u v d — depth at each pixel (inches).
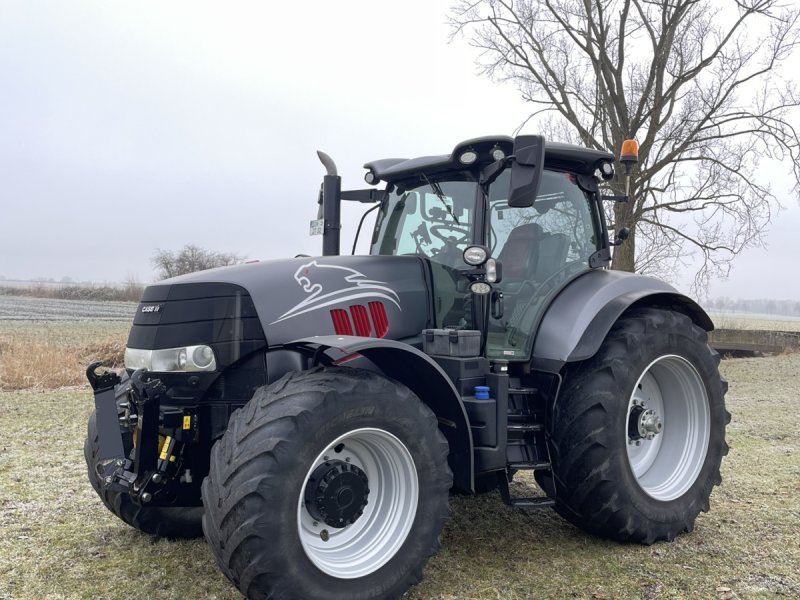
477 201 145.0
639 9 557.9
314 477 110.7
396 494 117.7
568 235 161.2
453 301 144.9
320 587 105.2
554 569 131.3
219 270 131.0
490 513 166.2
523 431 140.3
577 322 144.4
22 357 426.3
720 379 162.2
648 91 545.3
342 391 109.7
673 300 165.2
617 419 140.9
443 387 123.3
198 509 148.4
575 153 157.2
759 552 140.7
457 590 121.6
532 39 598.2
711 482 157.5
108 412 117.9
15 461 207.6
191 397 123.7
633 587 123.1
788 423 287.3
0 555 136.5
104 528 153.1
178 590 121.6
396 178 163.8
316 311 130.1
